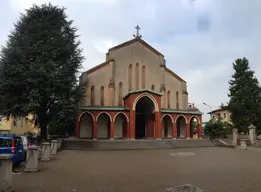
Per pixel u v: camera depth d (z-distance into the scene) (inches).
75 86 1171.3
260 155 865.5
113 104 1519.4
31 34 1091.3
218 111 2534.5
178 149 1146.0
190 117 1577.3
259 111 1706.4
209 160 697.0
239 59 1893.5
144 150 1087.0
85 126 1445.6
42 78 1009.5
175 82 1736.0
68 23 1208.2
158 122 1428.4
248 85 1814.7
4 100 1027.9
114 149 1108.5
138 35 1681.8
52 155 826.8
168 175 445.1
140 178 415.8
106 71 1562.5
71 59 1172.5
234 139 1354.6
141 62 1646.2
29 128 1865.2
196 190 329.1
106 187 347.9
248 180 399.2
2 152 521.7
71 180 398.0
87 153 924.6
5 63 1016.2
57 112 1084.5
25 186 353.7
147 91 1419.8
